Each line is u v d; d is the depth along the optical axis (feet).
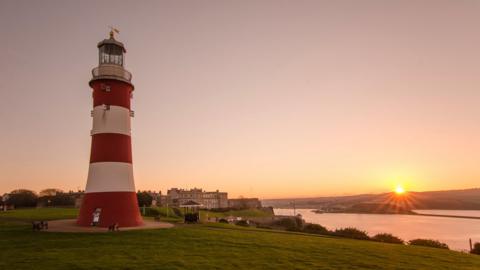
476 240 332.80
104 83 119.34
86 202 114.42
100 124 117.29
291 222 380.58
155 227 113.91
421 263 73.61
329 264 67.00
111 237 88.69
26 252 69.10
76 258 63.87
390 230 458.09
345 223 624.18
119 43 126.52
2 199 384.88
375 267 66.44
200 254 70.18
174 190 643.04
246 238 95.50
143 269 56.95
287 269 61.11
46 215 171.73
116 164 115.65
